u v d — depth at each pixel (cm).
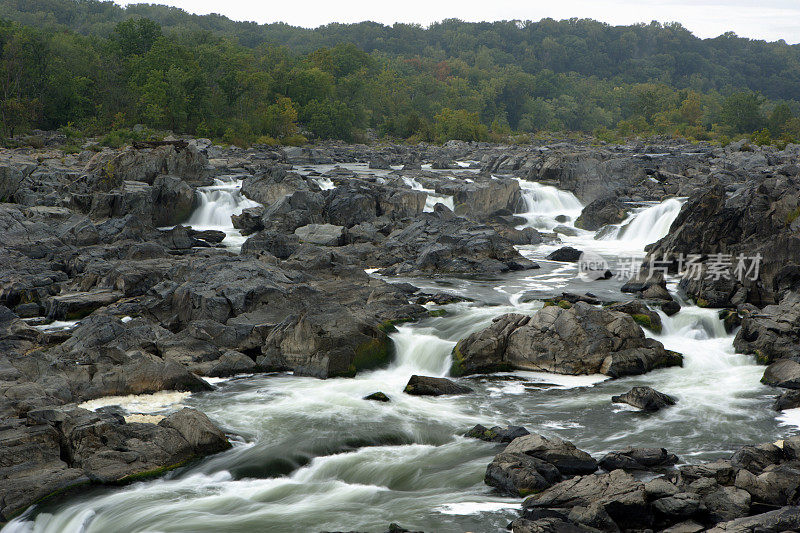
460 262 5781
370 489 2580
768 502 2300
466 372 3750
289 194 7400
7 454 2597
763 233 4925
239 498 2512
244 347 3969
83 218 6175
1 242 5519
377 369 3853
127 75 15050
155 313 4250
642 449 2697
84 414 2883
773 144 14812
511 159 10925
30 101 12300
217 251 5900
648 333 4116
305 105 17912
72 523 2389
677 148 13862
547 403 3359
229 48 18575
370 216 7125
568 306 4478
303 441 2930
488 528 2256
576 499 2322
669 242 5356
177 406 3291
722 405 3284
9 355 3462
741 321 4200
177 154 7925
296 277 4756
